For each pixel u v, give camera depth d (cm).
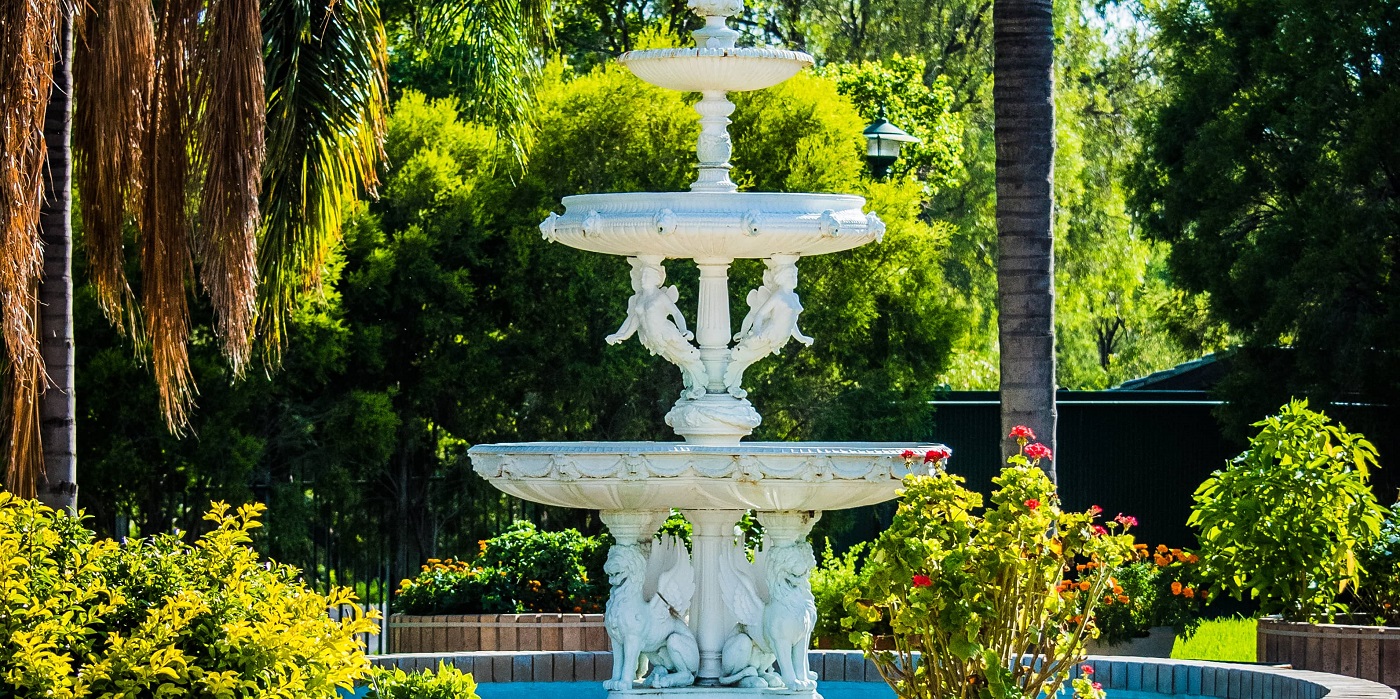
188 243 802
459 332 1519
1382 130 1520
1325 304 1557
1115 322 3206
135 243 1359
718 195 648
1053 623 559
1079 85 2873
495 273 1536
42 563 523
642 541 681
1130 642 1004
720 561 680
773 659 689
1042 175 891
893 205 1544
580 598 1011
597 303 1498
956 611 532
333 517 1534
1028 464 563
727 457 621
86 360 1395
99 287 838
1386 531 952
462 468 1563
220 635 509
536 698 770
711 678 675
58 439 859
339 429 1455
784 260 691
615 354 1495
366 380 1537
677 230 641
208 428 1398
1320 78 1580
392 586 1540
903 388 1574
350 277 1450
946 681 555
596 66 1564
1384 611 912
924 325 1592
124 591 522
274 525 1434
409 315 1518
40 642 471
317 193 916
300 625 512
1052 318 895
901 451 629
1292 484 916
